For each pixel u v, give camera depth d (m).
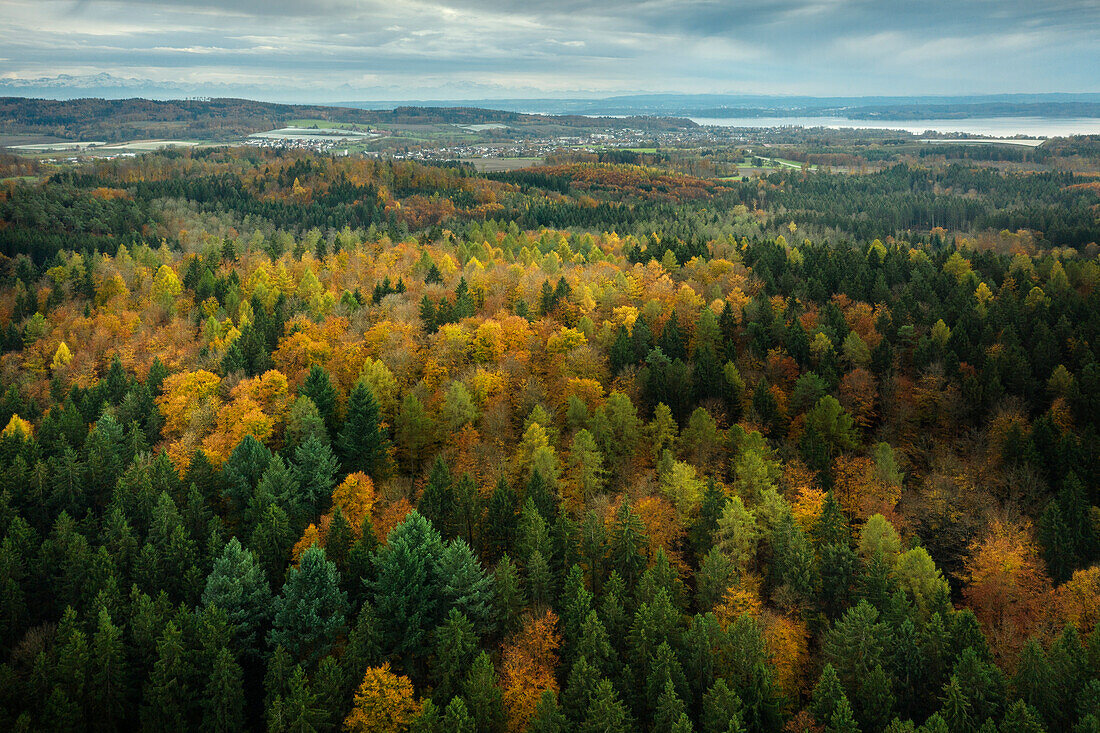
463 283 153.50
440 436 110.00
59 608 81.19
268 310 155.38
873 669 67.81
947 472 96.81
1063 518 83.00
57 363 137.62
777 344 129.12
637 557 82.56
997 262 173.75
